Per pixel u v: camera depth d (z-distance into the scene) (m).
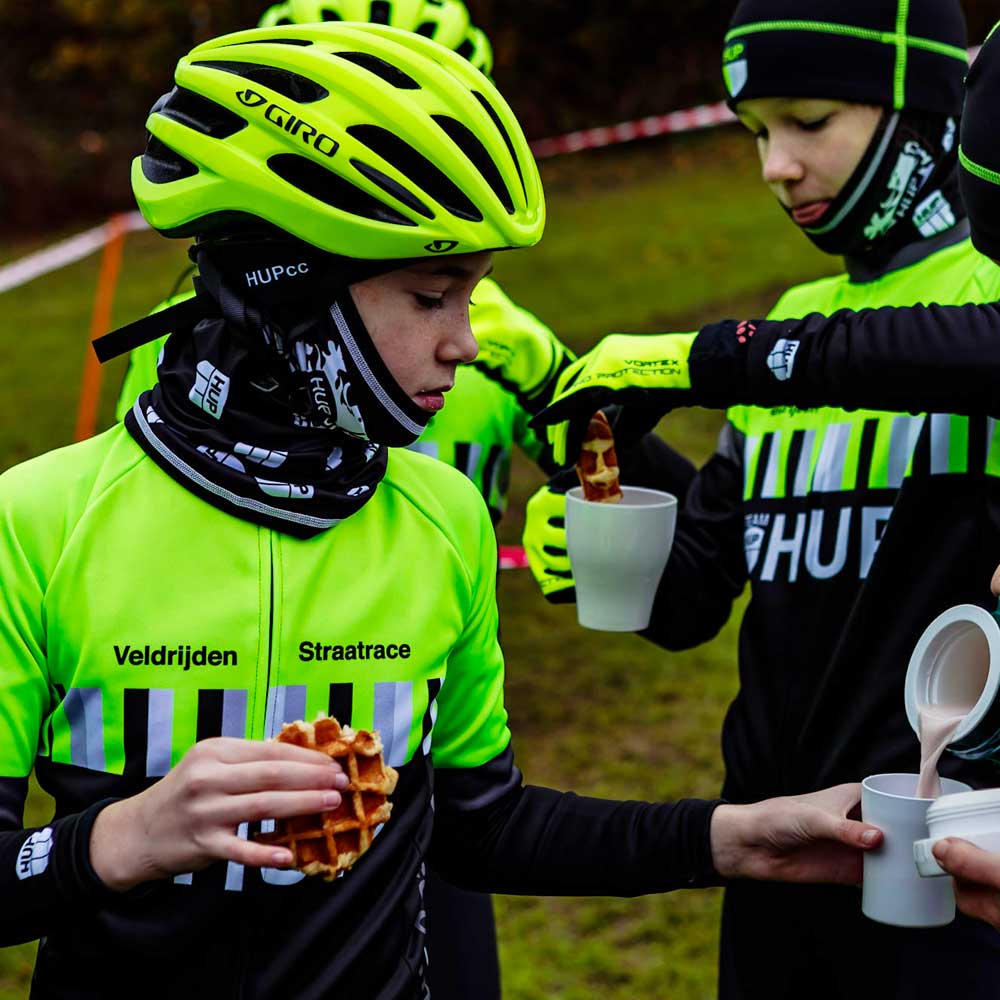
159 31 14.69
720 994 2.58
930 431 2.25
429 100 1.69
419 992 1.80
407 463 1.89
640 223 11.56
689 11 14.06
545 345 2.68
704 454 7.20
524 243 1.73
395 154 1.66
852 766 2.31
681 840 1.91
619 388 2.19
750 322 2.14
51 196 13.89
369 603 1.77
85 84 14.91
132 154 14.33
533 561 2.62
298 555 1.74
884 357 1.99
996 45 1.96
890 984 2.29
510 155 1.74
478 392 2.82
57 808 1.75
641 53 14.23
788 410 2.51
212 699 1.71
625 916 4.27
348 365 1.71
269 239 1.70
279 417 1.76
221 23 14.62
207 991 1.68
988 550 2.21
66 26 15.09
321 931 1.70
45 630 1.70
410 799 1.80
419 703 1.79
